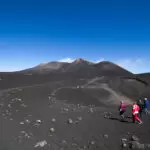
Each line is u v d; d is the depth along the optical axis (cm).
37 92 4750
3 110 2292
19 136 1502
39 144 1389
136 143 1357
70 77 9094
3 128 1644
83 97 5531
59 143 1432
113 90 7056
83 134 1592
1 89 5128
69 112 2250
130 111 2573
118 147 1370
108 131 1652
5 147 1327
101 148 1365
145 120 1975
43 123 1814
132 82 7912
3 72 8744
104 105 5306
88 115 2112
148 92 6938
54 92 5375
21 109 2394
